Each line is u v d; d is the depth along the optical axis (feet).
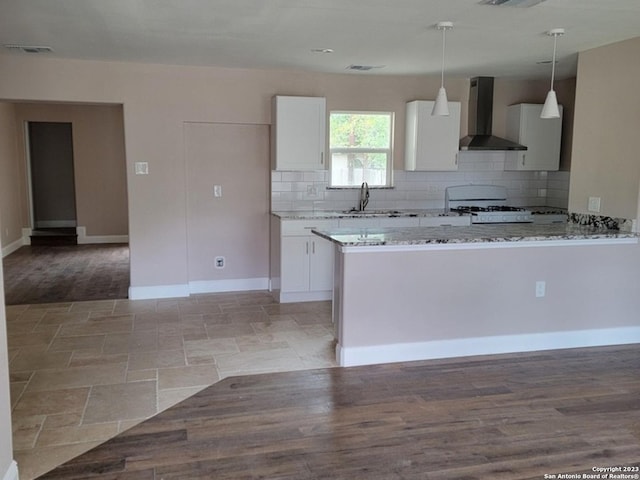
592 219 14.94
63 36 13.52
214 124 18.62
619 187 14.05
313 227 17.90
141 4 10.75
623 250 13.96
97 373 11.94
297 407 10.35
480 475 8.09
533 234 13.33
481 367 12.44
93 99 17.11
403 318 12.67
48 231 31.83
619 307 14.19
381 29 12.66
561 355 13.32
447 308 12.92
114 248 29.22
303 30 12.79
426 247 12.53
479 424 9.70
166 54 15.79
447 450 8.80
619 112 13.93
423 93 19.97
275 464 8.38
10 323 15.53
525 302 13.47
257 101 18.49
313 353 13.28
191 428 9.51
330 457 8.59
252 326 15.42
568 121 20.45
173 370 12.14
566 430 9.48
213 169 18.85
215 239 19.21
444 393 11.02
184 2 10.63
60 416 9.92
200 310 17.02
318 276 18.19
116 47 14.84
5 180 27.17
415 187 20.52
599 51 14.48
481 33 13.01
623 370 12.34
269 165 19.26
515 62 16.81
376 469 8.25
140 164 17.81
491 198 21.31
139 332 14.82
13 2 10.64
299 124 18.19
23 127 29.45
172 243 18.47
